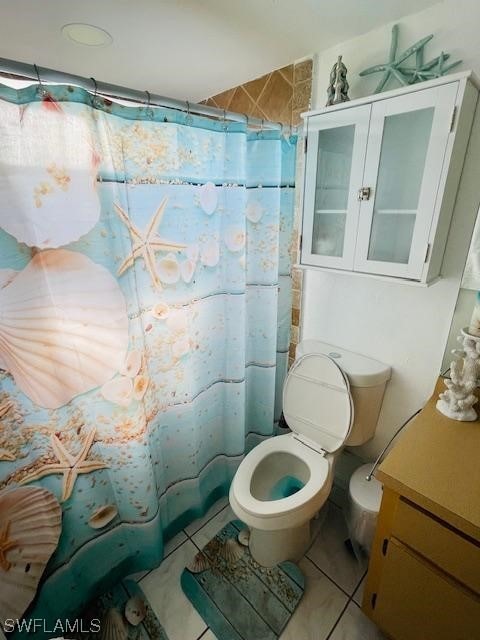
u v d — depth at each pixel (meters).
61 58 1.24
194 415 1.41
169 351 1.24
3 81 0.78
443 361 1.20
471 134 0.96
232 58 1.26
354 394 1.34
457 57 0.95
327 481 1.27
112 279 0.94
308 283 1.54
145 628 1.16
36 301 0.84
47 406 0.93
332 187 1.19
